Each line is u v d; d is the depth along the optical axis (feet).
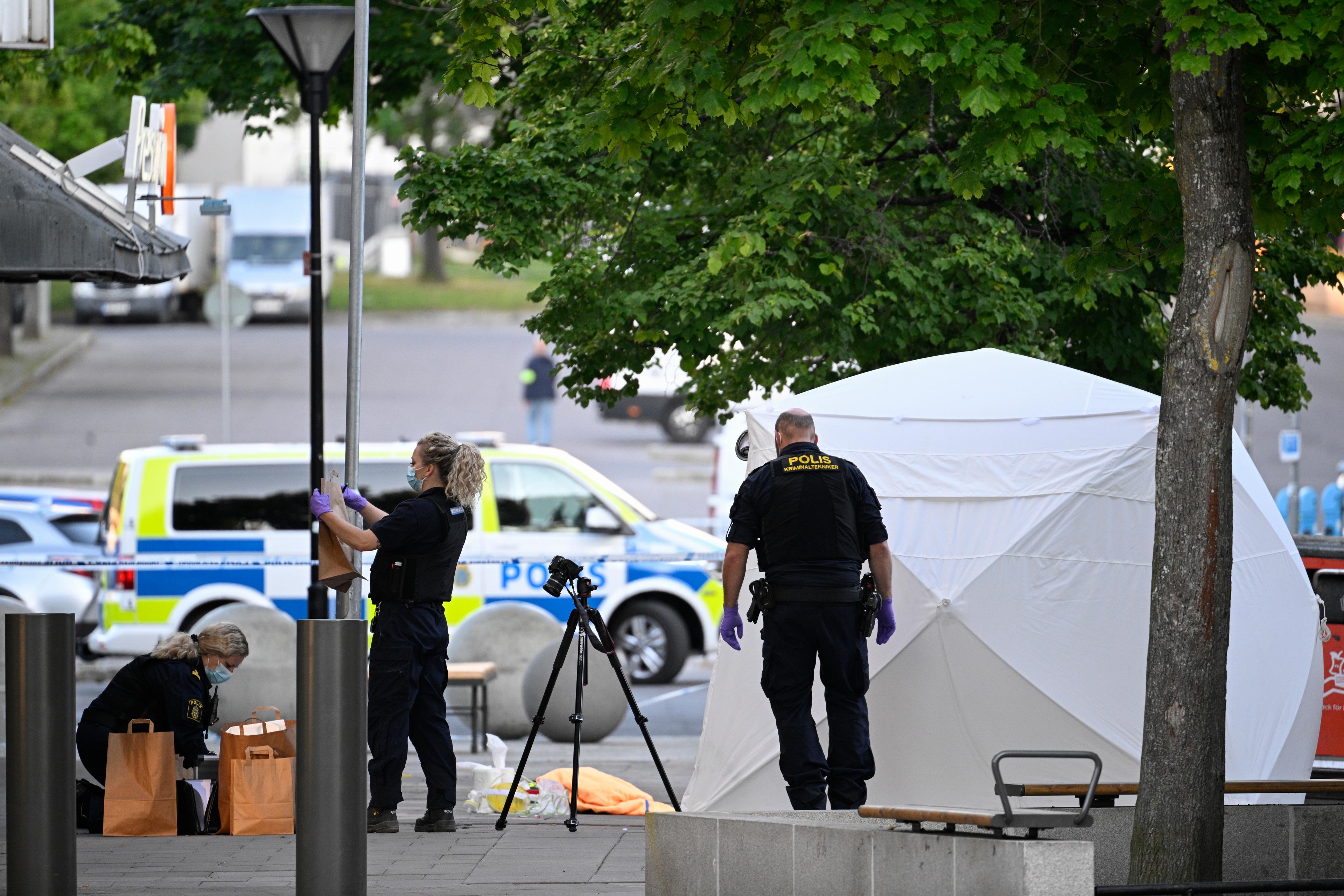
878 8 83.51
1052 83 90.99
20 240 104.53
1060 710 112.16
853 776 103.76
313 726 74.08
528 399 411.75
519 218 156.46
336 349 559.38
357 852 74.38
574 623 116.26
